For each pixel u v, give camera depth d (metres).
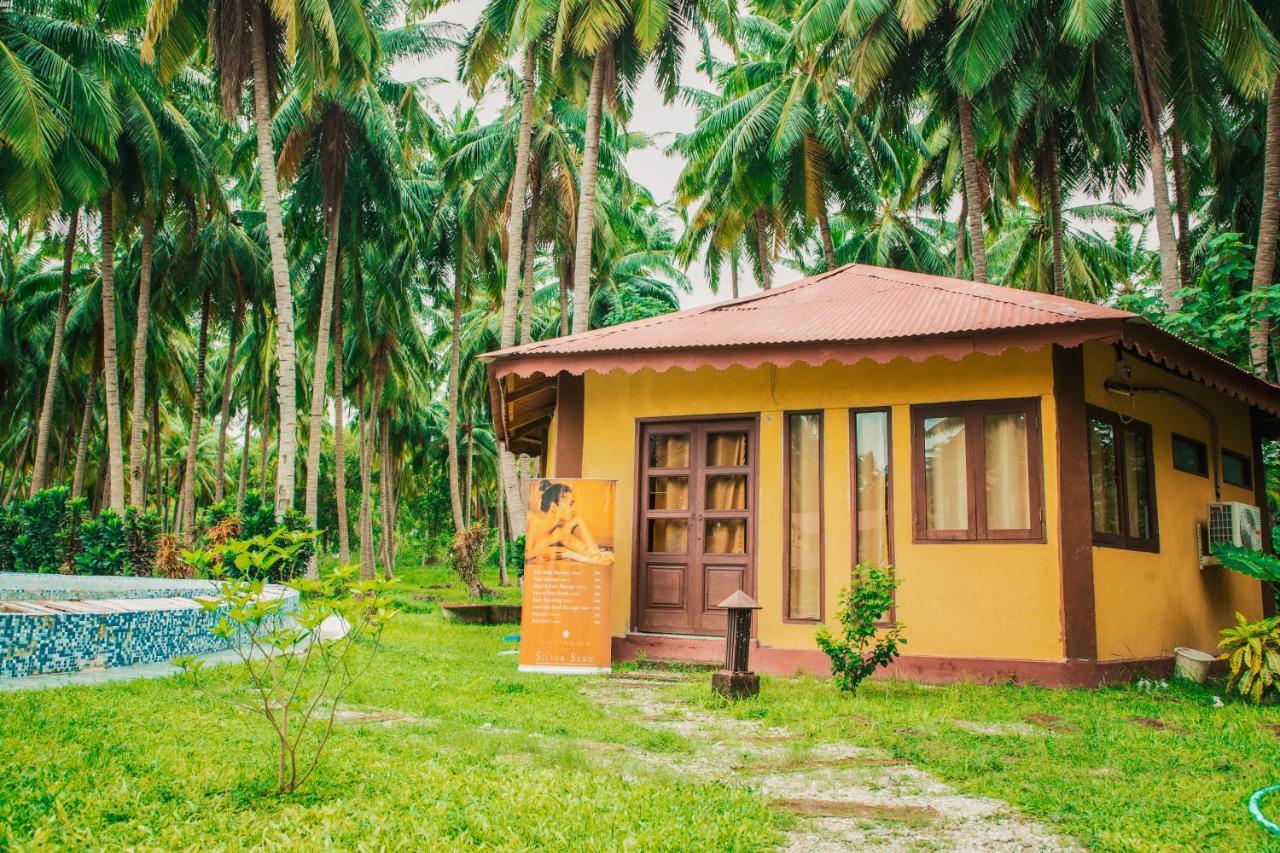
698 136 27.58
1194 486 11.45
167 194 26.44
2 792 3.93
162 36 20.81
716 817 4.18
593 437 11.21
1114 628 9.22
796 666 9.80
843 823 4.36
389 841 3.61
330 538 59.25
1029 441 9.37
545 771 4.93
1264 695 8.09
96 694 6.54
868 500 9.98
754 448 10.52
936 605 9.45
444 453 54.34
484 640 13.66
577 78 22.09
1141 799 4.69
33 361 37.56
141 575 17.67
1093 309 9.21
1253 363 14.60
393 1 27.08
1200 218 27.78
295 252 31.47
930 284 11.51
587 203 19.89
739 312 11.40
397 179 28.97
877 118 25.75
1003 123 20.47
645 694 8.29
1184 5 15.77
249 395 40.50
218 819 3.84
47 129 19.12
